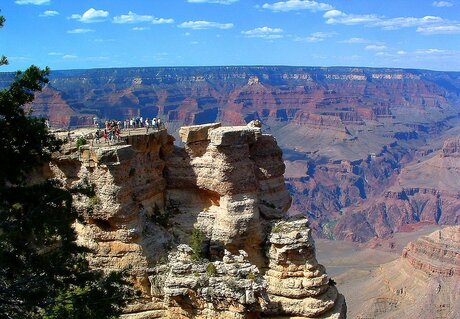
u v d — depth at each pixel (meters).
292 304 42.78
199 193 46.56
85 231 39.91
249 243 44.56
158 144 45.34
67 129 46.97
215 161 44.69
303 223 45.25
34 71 30.09
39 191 30.09
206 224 45.16
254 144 48.28
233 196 44.47
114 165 38.94
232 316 38.41
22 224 27.75
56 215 29.41
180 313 39.41
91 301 27.12
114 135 42.34
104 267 39.69
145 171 43.97
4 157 28.66
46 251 33.81
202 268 39.59
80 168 40.22
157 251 41.09
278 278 43.62
